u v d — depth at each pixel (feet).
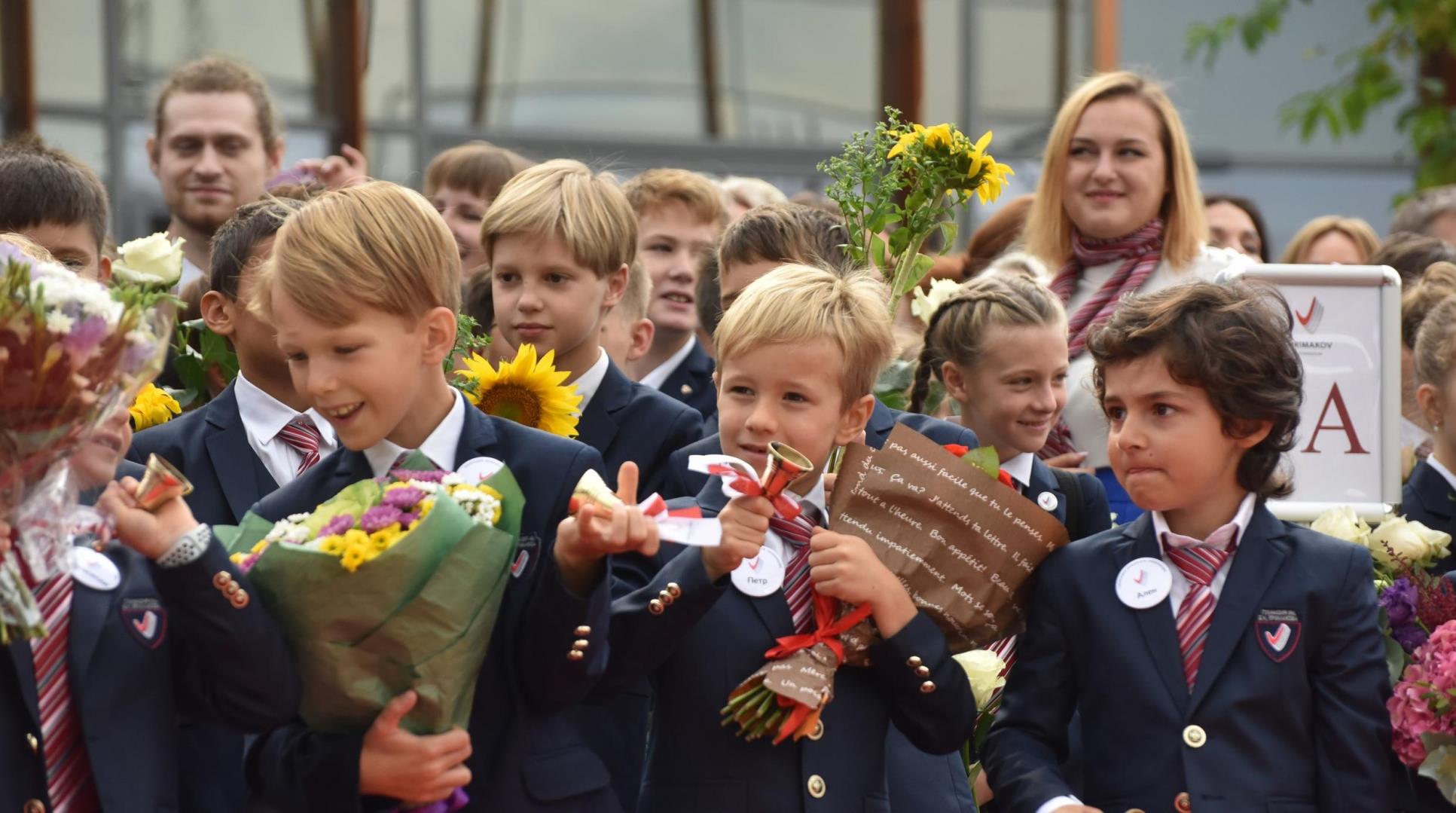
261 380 36.19
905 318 53.98
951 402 44.37
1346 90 83.46
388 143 76.95
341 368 27.09
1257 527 30.27
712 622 29.40
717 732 28.96
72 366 23.79
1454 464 39.93
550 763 27.78
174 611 25.07
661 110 80.79
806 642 28.76
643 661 27.91
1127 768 29.27
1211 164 94.43
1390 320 39.06
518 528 26.58
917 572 29.84
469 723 27.63
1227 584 29.68
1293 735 29.07
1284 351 30.32
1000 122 83.25
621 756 33.27
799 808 28.66
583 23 79.66
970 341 40.11
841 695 29.50
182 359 41.29
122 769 25.70
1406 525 34.27
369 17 76.33
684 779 28.96
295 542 25.61
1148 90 48.52
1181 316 29.86
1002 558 30.22
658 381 53.78
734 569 27.53
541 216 39.78
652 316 54.19
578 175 40.98
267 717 25.30
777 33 81.82
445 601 25.30
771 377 29.40
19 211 39.17
